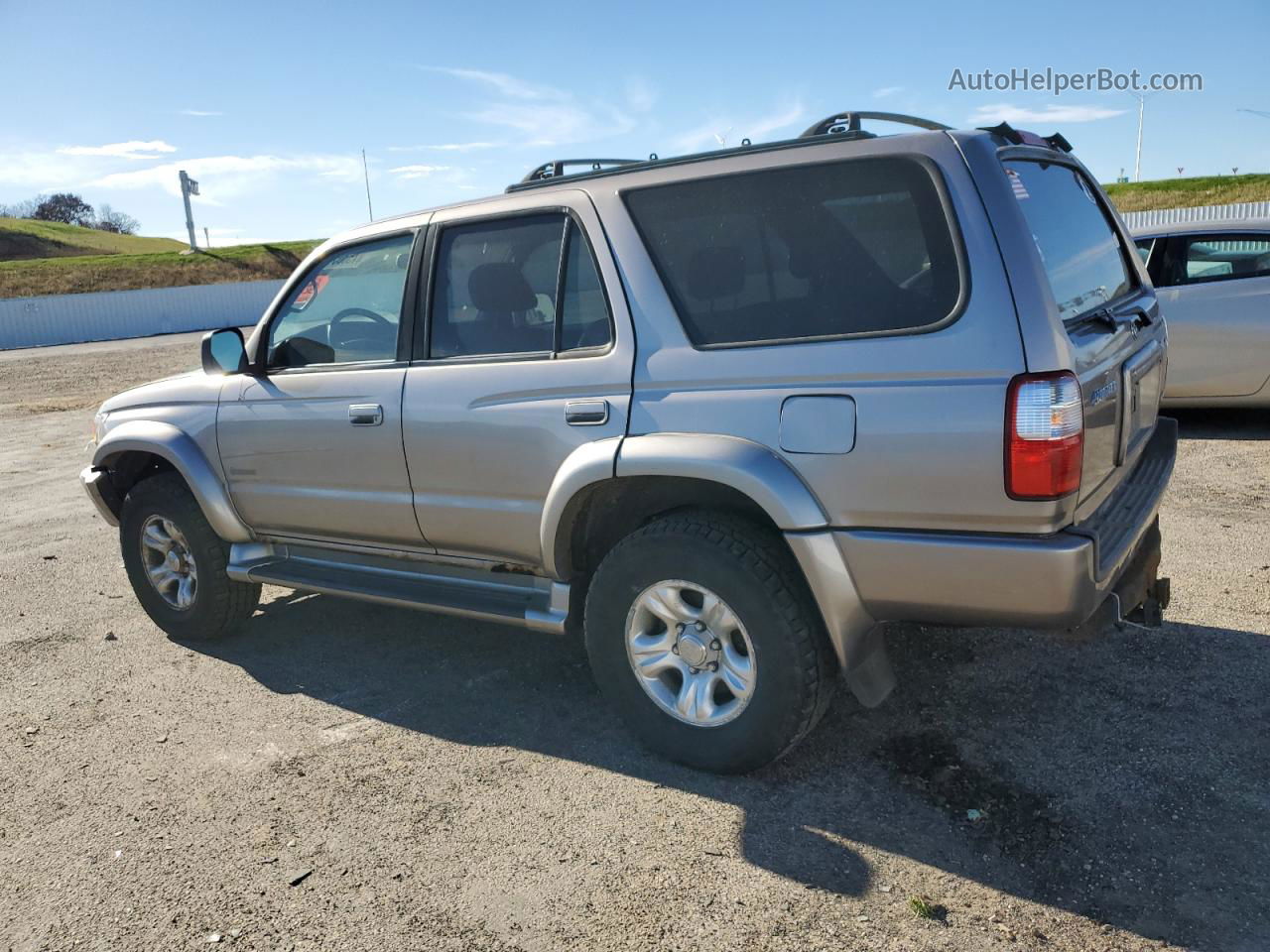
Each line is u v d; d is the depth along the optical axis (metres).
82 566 6.08
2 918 2.61
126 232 104.88
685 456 2.89
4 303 33.84
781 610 2.84
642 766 3.21
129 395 4.71
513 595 3.55
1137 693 3.47
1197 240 7.36
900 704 3.50
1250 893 2.41
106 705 3.96
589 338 3.19
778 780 3.06
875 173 2.73
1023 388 2.47
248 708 3.85
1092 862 2.56
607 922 2.45
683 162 3.10
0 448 11.25
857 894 2.50
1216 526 5.37
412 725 3.62
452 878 2.67
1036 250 2.58
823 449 2.73
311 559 4.20
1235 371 7.27
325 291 3.93
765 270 2.88
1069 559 2.50
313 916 2.54
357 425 3.70
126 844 2.93
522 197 3.40
